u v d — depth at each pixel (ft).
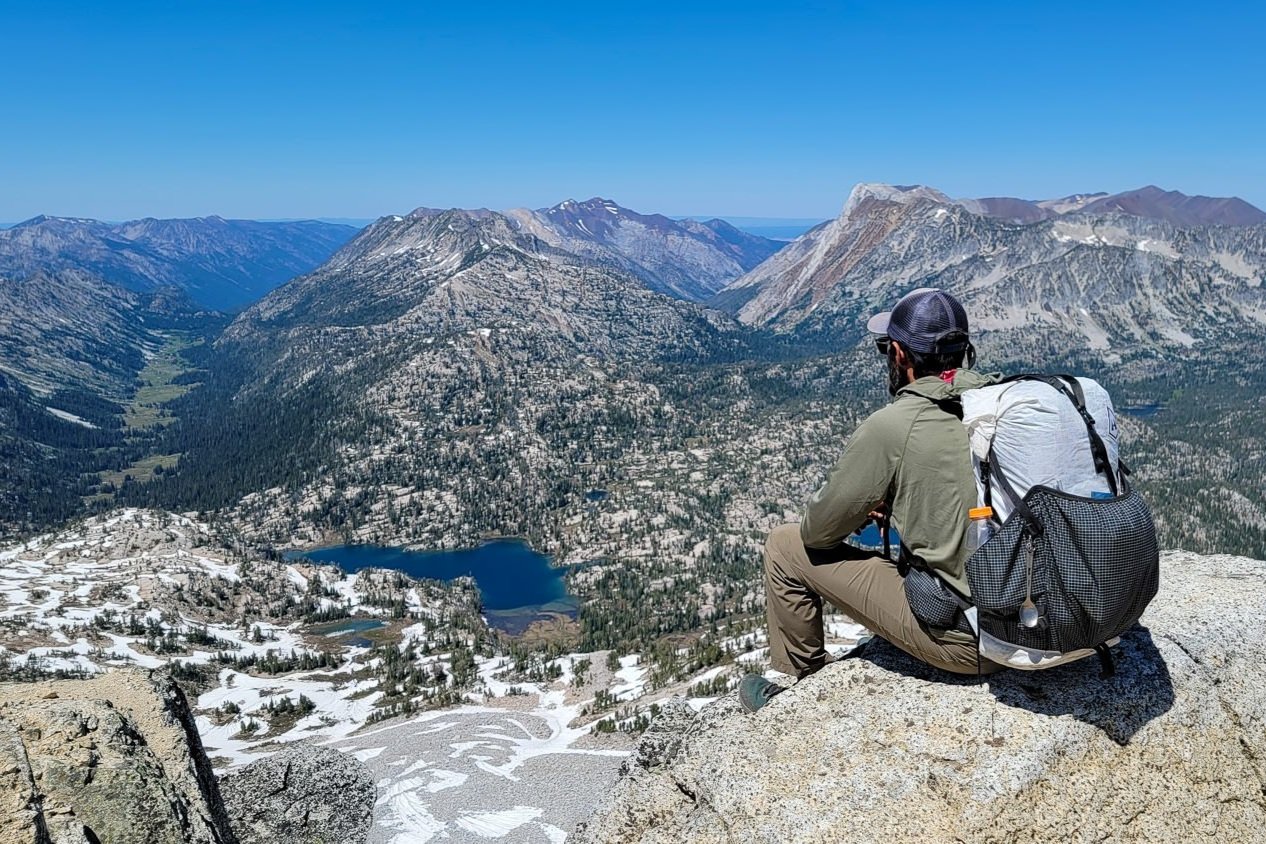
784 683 7.89
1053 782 6.03
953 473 5.80
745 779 6.69
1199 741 6.48
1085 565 5.27
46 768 7.94
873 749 6.51
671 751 8.02
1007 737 6.26
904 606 6.39
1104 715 6.38
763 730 7.04
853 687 7.12
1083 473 5.48
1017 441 5.59
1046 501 5.41
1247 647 7.23
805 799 6.33
